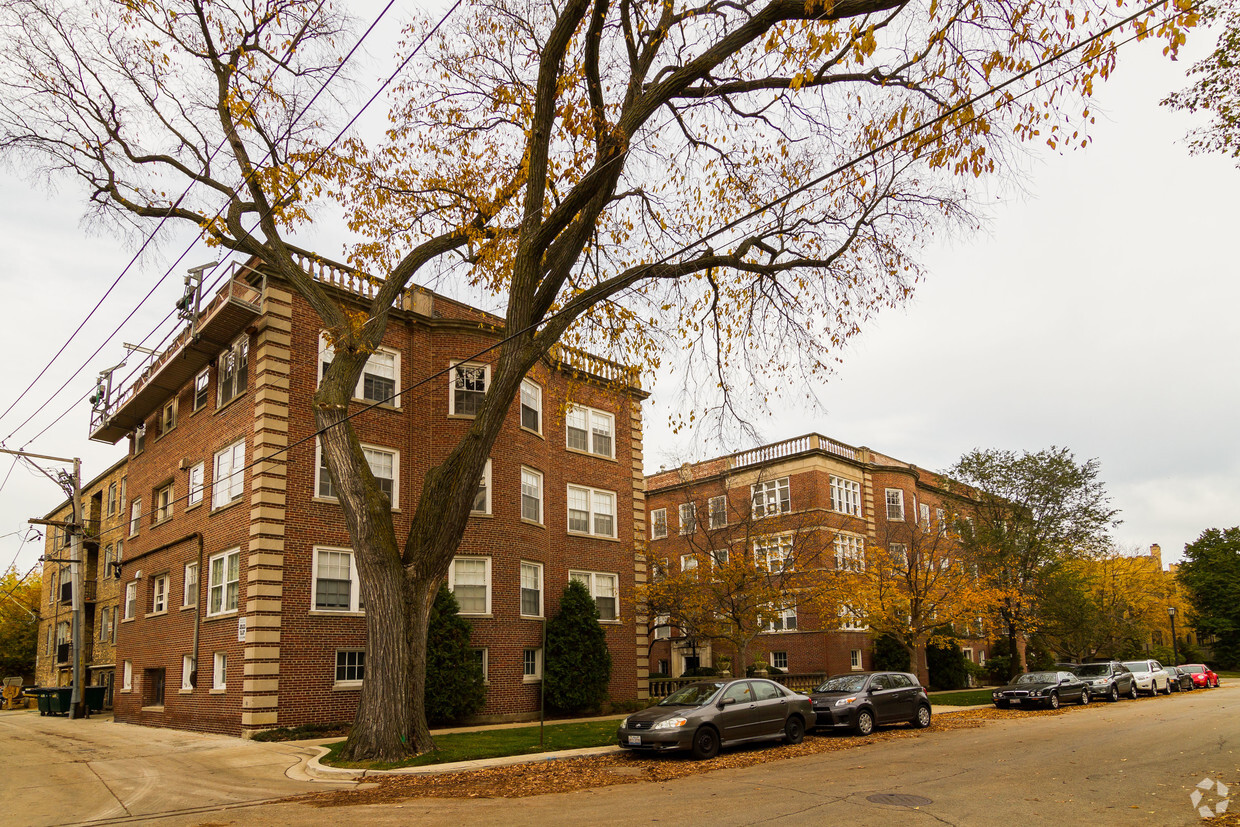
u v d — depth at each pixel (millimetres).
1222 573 74125
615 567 29859
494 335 25781
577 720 24484
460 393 24969
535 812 10547
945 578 31016
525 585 25641
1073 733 18828
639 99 15844
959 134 12234
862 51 11023
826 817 9742
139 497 30031
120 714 28500
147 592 27438
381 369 23953
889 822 9422
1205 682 43250
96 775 14844
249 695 19453
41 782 14188
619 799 11398
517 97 17984
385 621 15531
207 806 11688
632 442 31891
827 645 37938
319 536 21516
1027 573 35625
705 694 16594
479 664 23500
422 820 10180
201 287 23703
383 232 18688
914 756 15148
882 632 30734
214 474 23609
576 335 19562
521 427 26266
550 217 16047
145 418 30328
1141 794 10984
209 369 24953
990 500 36281
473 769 14523
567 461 28891
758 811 10195
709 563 28922
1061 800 10641
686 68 15539
